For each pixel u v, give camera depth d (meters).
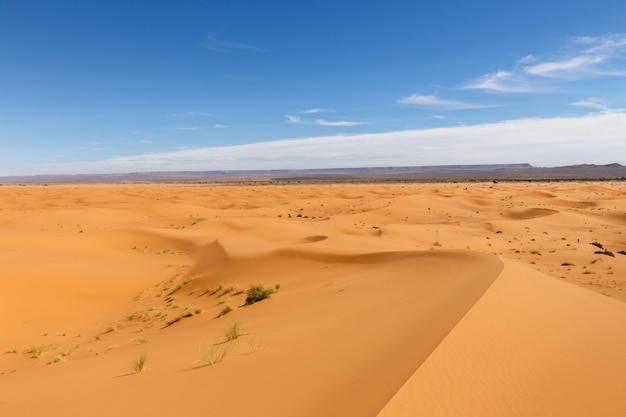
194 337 14.91
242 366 8.58
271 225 59.53
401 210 99.88
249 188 195.12
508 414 6.54
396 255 31.11
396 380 6.78
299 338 10.87
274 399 6.54
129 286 32.88
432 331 9.67
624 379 9.09
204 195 150.00
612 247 55.12
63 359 15.54
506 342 9.60
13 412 7.01
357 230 60.78
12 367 15.58
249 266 34.72
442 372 7.31
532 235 64.88
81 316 25.38
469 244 53.62
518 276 18.33
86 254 43.66
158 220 79.44
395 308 13.81
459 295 14.34
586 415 7.12
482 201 122.75
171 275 36.91
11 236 44.72
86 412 6.68
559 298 16.02
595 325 13.23
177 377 8.27
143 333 20.23
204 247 45.88
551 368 8.77
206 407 6.47
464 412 6.24
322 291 23.09
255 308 21.03
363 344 9.35
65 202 123.50
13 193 147.75
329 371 7.61
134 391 7.55
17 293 26.36
